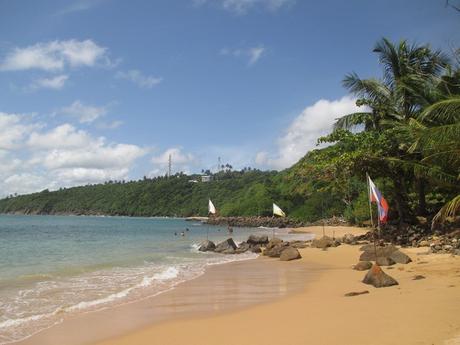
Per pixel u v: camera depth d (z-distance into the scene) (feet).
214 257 88.84
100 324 35.65
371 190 56.24
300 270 65.10
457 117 73.92
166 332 32.81
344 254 80.79
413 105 98.12
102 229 230.89
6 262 79.25
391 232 96.48
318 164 103.81
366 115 104.68
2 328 34.68
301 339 28.30
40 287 52.60
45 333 33.30
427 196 114.21
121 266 73.00
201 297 46.19
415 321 29.99
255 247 100.53
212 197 504.43
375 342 26.07
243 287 51.72
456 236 77.46
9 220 392.47
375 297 39.52
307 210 278.67
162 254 95.25
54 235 174.09
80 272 65.51
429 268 53.88
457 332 26.73
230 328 32.96
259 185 382.42
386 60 102.37
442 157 74.38
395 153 95.76
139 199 561.84
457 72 86.17
